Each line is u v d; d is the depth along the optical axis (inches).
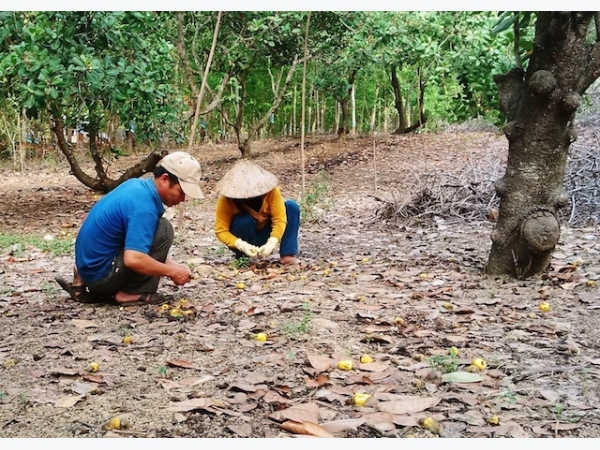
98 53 418.6
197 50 634.2
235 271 247.6
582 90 209.9
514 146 220.4
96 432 112.6
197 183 195.0
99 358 150.1
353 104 990.4
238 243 255.8
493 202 361.4
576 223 328.5
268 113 701.9
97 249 194.9
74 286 204.2
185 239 338.6
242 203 257.3
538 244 216.7
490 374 138.0
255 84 893.8
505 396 126.4
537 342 158.9
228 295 210.8
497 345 157.5
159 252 197.2
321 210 423.5
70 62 386.9
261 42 585.9
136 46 425.7
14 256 302.2
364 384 133.6
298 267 256.1
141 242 189.3
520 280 224.2
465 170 430.3
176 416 117.7
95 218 194.9
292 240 263.3
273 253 292.7
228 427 113.8
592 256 260.2
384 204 401.1
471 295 205.5
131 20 419.2
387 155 658.2
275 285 225.3
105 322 180.9
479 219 350.0
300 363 145.2
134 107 430.0
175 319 182.2
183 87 779.4
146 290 201.9
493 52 374.9
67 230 386.9
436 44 544.4
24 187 603.8
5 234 370.6
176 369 142.8
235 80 710.5
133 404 124.0
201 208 457.7
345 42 623.5
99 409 121.6
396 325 174.1
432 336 164.4
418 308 189.8
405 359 147.7
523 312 186.7
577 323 175.2
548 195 218.5
